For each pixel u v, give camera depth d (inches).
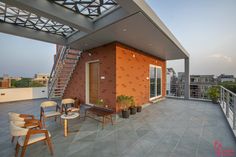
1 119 160.4
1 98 267.6
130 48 205.3
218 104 258.5
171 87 382.3
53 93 277.0
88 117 170.2
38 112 194.4
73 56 249.0
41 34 168.1
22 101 287.0
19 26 149.5
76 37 172.9
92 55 216.1
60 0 104.0
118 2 88.9
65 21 116.6
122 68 187.8
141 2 96.8
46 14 104.3
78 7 117.0
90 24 136.2
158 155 83.6
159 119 162.4
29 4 91.7
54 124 142.8
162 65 327.6
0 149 90.9
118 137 110.9
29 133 75.5
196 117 171.2
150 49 226.5
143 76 243.3
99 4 110.6
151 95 276.8
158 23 127.4
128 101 175.2
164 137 111.0
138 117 171.3
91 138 108.9
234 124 118.9
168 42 183.0
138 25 126.3
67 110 133.6
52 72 275.4
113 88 178.5
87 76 229.9
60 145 96.5
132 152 87.1
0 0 85.3
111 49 183.0
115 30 139.0
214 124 143.9
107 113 143.3
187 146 95.4
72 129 129.2
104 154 84.6
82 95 237.1
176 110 210.5
